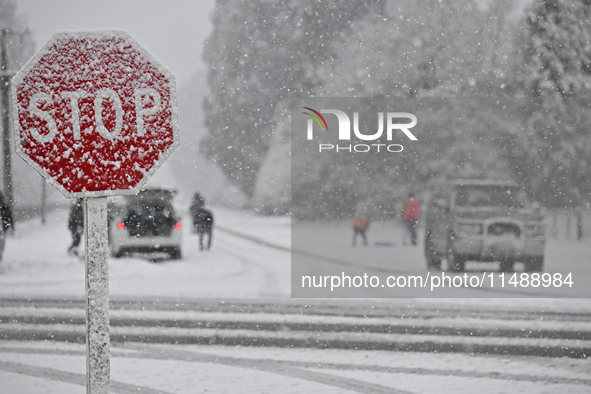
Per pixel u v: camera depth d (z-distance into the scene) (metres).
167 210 69.81
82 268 58.56
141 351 27.19
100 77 7.94
